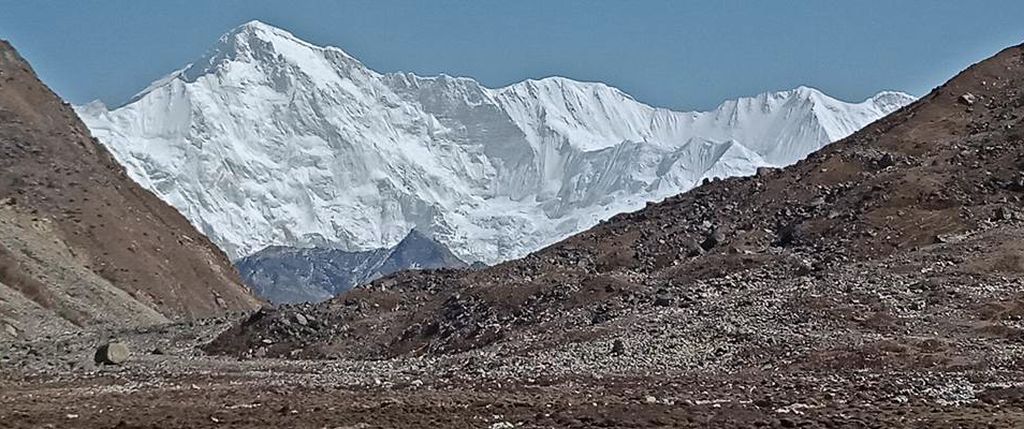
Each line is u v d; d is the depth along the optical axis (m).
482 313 72.69
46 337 86.25
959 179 78.75
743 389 46.25
